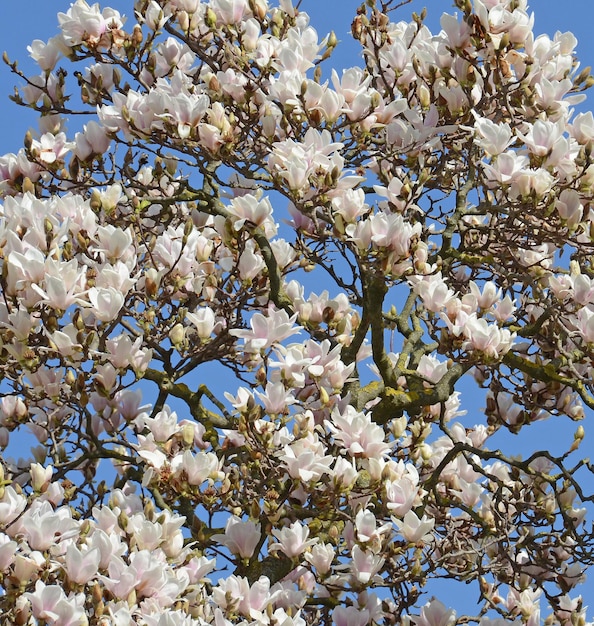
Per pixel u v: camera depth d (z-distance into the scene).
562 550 8.16
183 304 7.64
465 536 8.55
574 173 7.15
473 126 7.73
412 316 8.81
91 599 5.20
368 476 7.00
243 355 7.96
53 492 6.92
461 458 8.66
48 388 6.87
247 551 6.23
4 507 5.33
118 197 7.11
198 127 7.19
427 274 6.68
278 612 5.79
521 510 8.07
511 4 7.23
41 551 5.24
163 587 5.29
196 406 7.75
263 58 7.63
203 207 8.27
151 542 5.59
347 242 6.66
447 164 8.58
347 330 7.52
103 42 7.95
